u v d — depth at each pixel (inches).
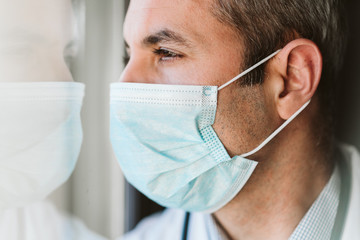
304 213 47.0
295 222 46.9
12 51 43.5
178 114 41.2
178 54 41.3
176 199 43.9
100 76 58.1
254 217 47.3
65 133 46.2
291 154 45.6
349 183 49.9
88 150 59.4
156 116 41.7
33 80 44.4
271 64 42.8
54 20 45.2
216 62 41.2
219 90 41.5
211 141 41.8
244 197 45.9
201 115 41.5
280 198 46.3
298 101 43.7
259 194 45.9
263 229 47.6
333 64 49.4
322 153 48.2
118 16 57.6
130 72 42.4
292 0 42.6
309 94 43.9
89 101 58.3
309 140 46.6
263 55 42.2
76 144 47.2
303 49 43.0
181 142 42.1
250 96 42.2
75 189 59.5
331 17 46.9
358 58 58.2
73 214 59.9
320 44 46.1
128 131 42.3
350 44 58.0
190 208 45.6
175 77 41.5
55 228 58.7
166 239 63.2
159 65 42.1
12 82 43.8
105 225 62.2
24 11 43.3
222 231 52.6
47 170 45.8
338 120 59.3
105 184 61.8
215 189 43.8
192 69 41.3
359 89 59.0
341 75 58.6
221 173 42.9
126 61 49.4
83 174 59.5
